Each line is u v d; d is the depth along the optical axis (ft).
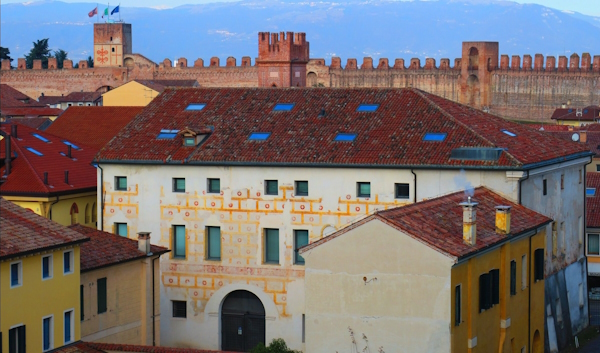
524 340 269.44
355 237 228.63
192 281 328.08
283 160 314.96
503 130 324.60
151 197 331.77
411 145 308.40
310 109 336.29
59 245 239.09
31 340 233.96
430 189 300.61
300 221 315.78
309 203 314.55
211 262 326.24
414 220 233.96
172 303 330.95
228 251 324.60
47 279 238.27
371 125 321.52
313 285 232.53
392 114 324.80
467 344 232.32
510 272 256.73
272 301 320.70
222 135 333.01
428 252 222.07
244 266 322.75
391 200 305.12
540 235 279.90
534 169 297.94
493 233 247.09
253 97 349.41
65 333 244.83
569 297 332.80
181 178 328.70
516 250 261.65
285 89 349.61
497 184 293.02
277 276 319.68
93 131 430.61
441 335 221.66
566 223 333.21
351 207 309.83
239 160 319.06
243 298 326.24
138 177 333.01
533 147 316.81
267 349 268.62
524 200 295.48
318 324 232.32
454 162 296.92
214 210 325.21
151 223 332.60
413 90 334.03
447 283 220.84
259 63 490.90
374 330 227.40
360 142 314.96
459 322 227.20
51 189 344.08
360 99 336.08
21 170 351.25
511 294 258.16
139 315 276.41
